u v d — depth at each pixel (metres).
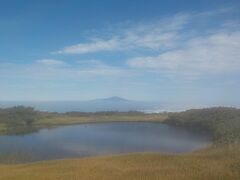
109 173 35.81
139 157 47.34
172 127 177.25
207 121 163.12
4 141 117.94
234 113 161.12
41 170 41.62
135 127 179.00
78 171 38.50
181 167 36.22
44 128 175.62
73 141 116.69
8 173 40.66
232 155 41.06
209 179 28.52
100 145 105.69
